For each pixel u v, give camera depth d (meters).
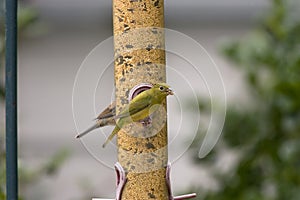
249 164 11.29
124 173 8.72
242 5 18.23
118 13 8.84
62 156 11.19
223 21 18.25
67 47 17.23
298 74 11.40
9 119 7.90
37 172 11.06
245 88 11.51
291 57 11.39
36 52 16.97
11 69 7.90
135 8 8.80
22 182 11.00
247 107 11.45
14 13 7.89
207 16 18.28
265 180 11.27
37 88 16.78
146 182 8.73
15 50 7.92
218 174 11.27
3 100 10.98
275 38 11.54
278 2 11.52
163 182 8.79
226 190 11.24
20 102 16.62
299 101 11.34
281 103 11.39
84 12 17.53
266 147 11.32
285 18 11.48
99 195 13.89
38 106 16.58
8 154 7.90
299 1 11.51
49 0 17.31
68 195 14.27
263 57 11.42
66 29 17.30
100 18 17.41
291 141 11.36
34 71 16.91
